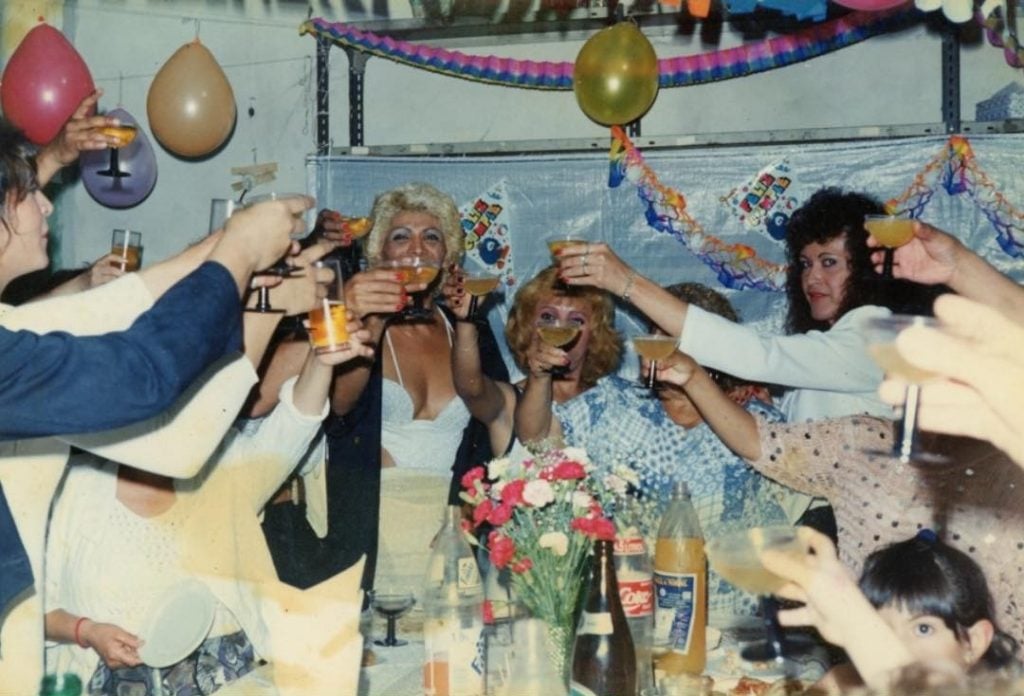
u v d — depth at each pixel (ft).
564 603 6.19
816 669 6.61
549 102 13.87
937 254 7.09
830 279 9.75
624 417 8.83
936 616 5.60
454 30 13.56
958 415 4.81
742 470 8.48
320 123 13.42
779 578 5.01
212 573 7.24
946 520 6.84
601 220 12.65
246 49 14.11
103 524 7.27
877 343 5.16
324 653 6.52
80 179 14.37
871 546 7.12
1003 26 11.40
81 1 14.20
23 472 6.44
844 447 7.45
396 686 6.50
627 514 6.82
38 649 6.51
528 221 12.76
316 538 9.45
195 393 6.68
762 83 13.52
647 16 13.08
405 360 10.09
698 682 6.22
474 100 13.97
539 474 6.31
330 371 7.54
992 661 5.56
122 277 6.65
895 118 13.28
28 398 5.03
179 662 7.07
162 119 13.10
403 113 14.08
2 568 5.86
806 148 12.30
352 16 13.64
